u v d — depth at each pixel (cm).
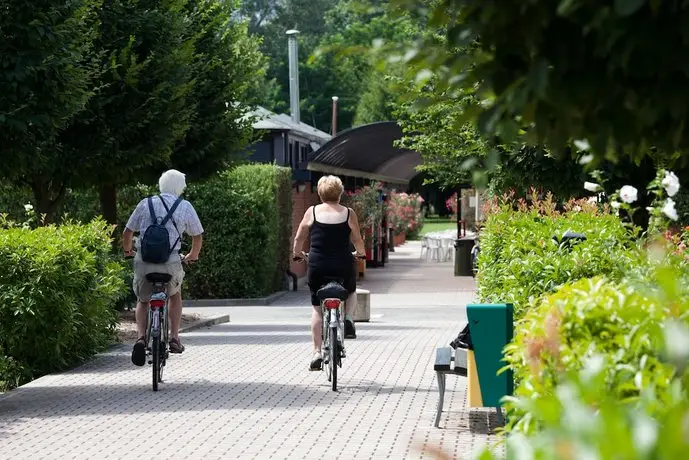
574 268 1375
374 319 3372
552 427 386
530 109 513
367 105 11556
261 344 2497
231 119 3278
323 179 1828
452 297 4406
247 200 4231
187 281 4238
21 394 1742
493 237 2078
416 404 1612
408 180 9625
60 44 2130
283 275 4912
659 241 993
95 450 1290
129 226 1866
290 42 7438
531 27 500
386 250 6794
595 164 552
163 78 2867
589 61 502
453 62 535
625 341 694
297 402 1639
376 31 9281
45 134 2191
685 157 580
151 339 1811
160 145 2853
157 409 1584
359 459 1228
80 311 2159
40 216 2883
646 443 343
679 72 494
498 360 1349
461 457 1211
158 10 2898
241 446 1310
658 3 465
